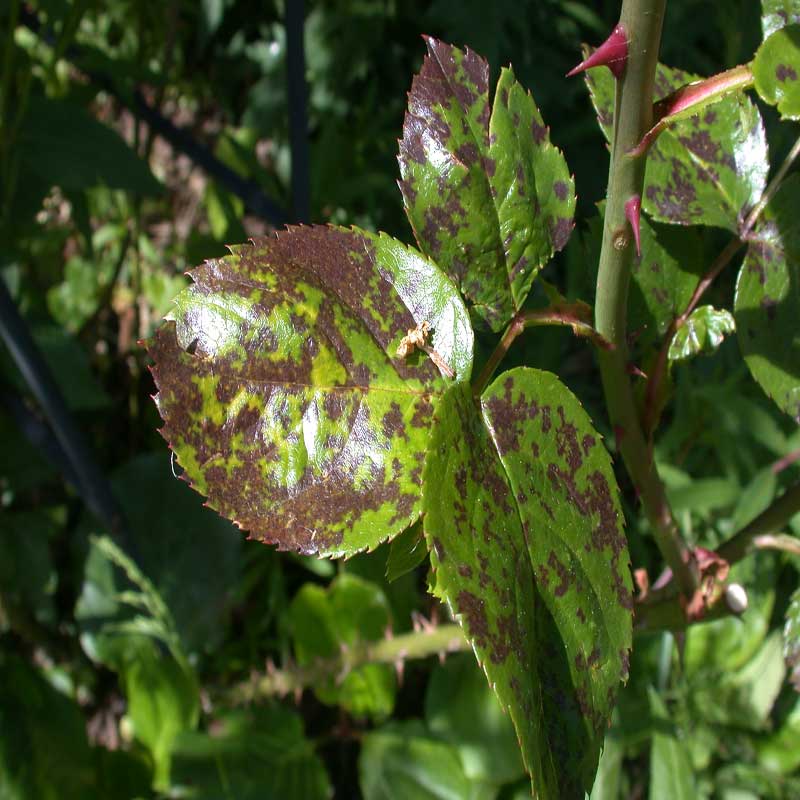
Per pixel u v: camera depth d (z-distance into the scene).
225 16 0.68
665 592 0.28
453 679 0.47
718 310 0.23
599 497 0.18
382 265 0.18
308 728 0.54
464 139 0.20
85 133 0.44
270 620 0.55
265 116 0.68
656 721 0.44
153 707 0.47
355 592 0.48
